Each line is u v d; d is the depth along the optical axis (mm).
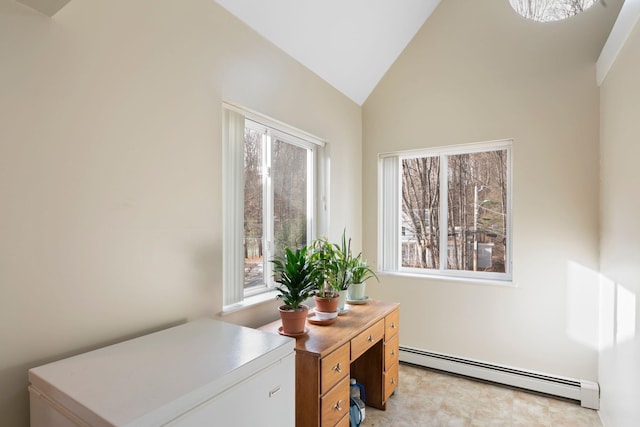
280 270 1920
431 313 3041
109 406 854
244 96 2041
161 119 1584
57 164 1234
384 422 2205
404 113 3166
